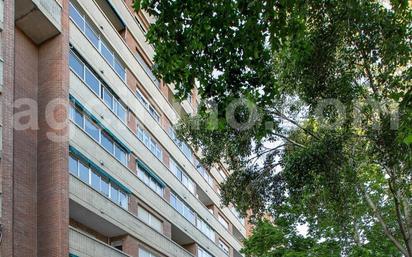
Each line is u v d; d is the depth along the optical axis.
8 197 17.14
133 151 28.11
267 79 11.30
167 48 10.62
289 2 9.96
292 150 17.14
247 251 25.08
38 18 21.12
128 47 29.38
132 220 26.55
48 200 20.25
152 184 30.59
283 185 18.02
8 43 18.50
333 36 13.14
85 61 24.09
